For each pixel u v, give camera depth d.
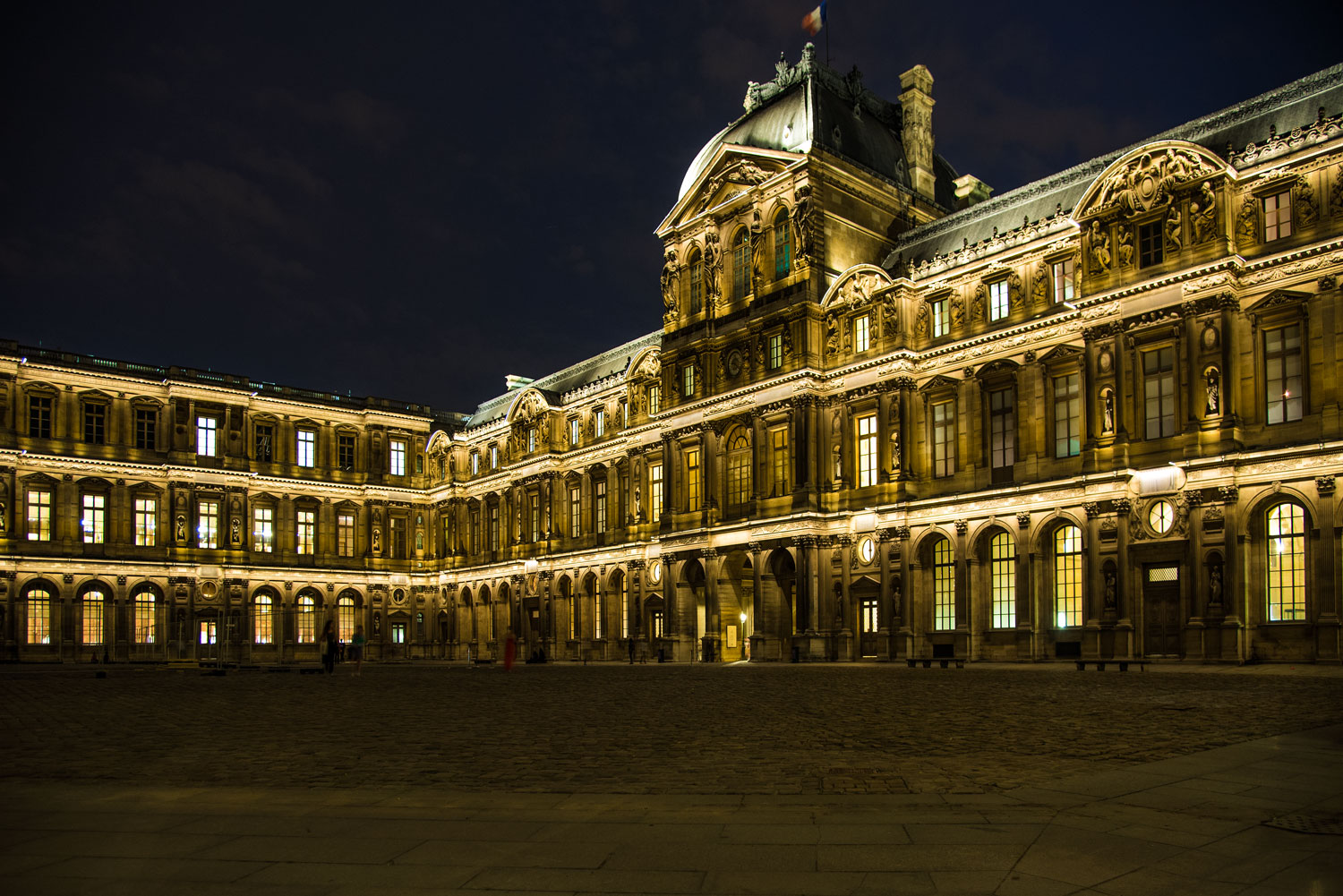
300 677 59.53
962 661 56.47
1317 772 16.03
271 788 15.98
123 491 102.50
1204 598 51.59
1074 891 9.73
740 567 81.81
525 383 118.19
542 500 101.69
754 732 23.36
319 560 114.19
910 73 85.19
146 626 102.31
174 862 11.05
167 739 23.75
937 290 67.44
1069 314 59.03
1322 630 47.78
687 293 85.75
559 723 26.56
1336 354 48.81
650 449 89.19
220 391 108.44
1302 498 48.84
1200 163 52.94
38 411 99.62
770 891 9.80
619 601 92.94
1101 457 56.31
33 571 96.44
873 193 79.12
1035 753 18.77
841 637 70.19
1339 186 49.28
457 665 87.69
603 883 10.12
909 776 16.22
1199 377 52.53
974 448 64.38
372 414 119.44
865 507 70.06
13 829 12.76
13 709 34.31
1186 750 18.69
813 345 73.44
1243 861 10.66
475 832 12.34
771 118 80.19
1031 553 59.78
